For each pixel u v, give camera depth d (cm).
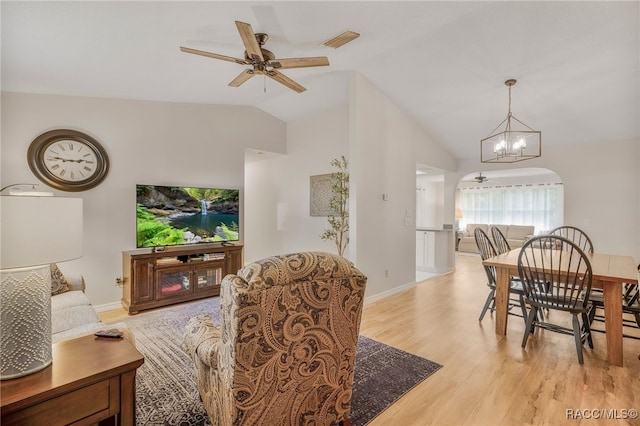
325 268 131
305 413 144
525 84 379
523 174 902
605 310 246
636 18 262
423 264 640
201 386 170
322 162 523
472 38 302
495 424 178
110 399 113
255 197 651
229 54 288
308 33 277
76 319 225
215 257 414
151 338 289
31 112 327
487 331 313
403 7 253
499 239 416
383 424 178
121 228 378
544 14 265
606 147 496
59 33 230
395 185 464
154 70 312
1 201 98
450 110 467
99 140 364
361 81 390
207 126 453
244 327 116
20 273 105
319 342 137
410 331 314
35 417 98
